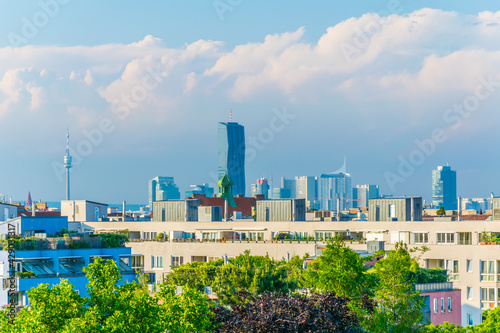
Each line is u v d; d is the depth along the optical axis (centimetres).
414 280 12569
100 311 9006
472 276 19125
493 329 12494
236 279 14012
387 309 12125
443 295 15662
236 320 9738
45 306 8906
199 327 9712
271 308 9888
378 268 13488
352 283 12469
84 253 13838
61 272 13400
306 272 13700
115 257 14212
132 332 8906
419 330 12025
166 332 9662
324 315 9988
